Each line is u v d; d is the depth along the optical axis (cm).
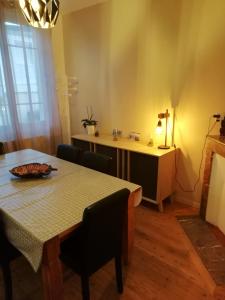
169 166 271
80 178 189
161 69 276
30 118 345
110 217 135
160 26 265
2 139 321
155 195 265
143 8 274
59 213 137
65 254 142
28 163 223
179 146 281
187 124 269
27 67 329
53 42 363
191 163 275
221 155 215
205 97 248
